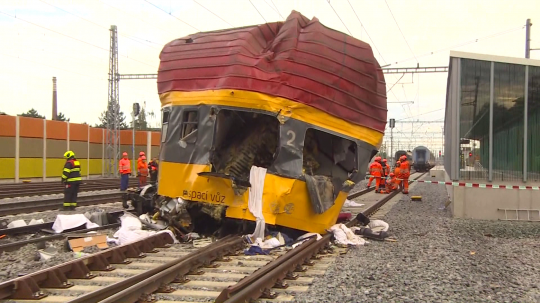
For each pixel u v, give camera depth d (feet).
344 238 30.27
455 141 44.86
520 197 43.01
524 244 31.19
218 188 28.84
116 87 124.88
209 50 30.99
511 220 42.86
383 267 23.56
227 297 16.24
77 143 118.42
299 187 28.81
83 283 19.80
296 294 18.63
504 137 44.55
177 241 29.55
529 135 44.39
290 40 30.04
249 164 32.27
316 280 20.75
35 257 24.97
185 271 20.90
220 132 31.96
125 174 68.39
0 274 21.36
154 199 35.65
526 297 18.76
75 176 48.60
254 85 28.58
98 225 35.83
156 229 31.45
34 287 18.04
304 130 29.14
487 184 43.96
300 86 29.12
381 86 33.47
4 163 96.07
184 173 30.01
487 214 43.62
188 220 31.27
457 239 32.55
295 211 28.99
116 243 28.89
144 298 17.20
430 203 60.75
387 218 44.16
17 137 99.14
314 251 25.98
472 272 22.89
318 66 29.91
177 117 30.96
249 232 30.14
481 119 44.88
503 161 44.47
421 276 21.79
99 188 79.41
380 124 33.32
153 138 141.38
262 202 28.07
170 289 18.49
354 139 31.48
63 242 28.94
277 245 27.71
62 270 19.74
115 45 124.47
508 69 44.42
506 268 23.91
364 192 78.02
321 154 33.04
